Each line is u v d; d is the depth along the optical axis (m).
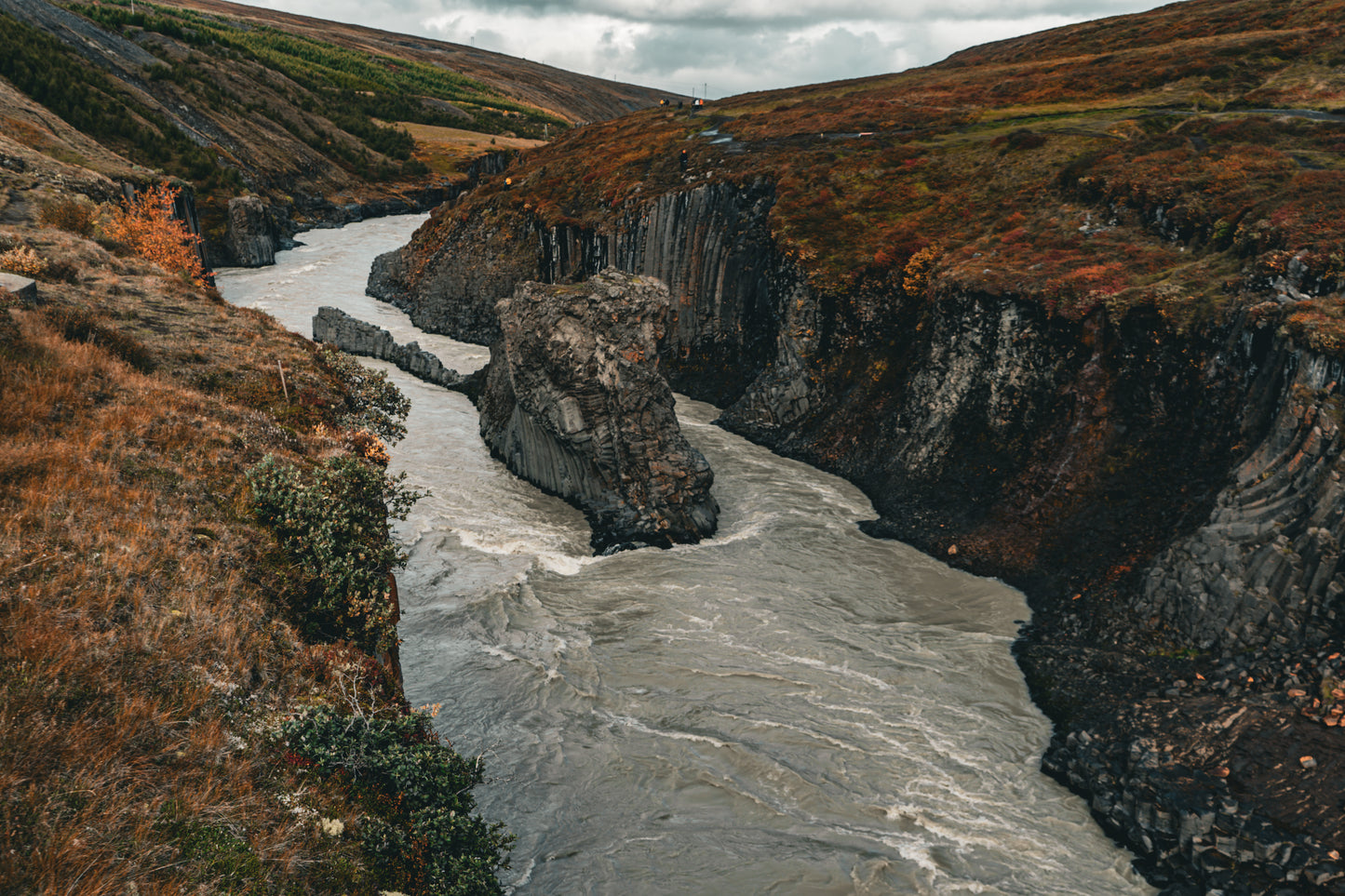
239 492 17.67
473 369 61.09
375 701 13.98
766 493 40.38
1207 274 34.97
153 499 15.81
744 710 23.38
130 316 27.11
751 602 29.88
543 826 18.66
